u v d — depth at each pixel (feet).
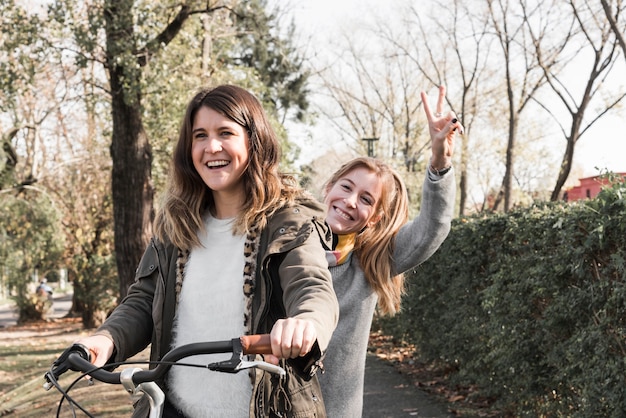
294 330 6.09
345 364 10.94
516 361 20.61
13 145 82.02
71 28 44.29
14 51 46.32
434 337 31.09
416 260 11.48
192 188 8.11
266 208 7.72
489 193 138.82
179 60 51.26
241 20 67.21
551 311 18.08
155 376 6.35
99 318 81.46
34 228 80.23
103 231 83.35
